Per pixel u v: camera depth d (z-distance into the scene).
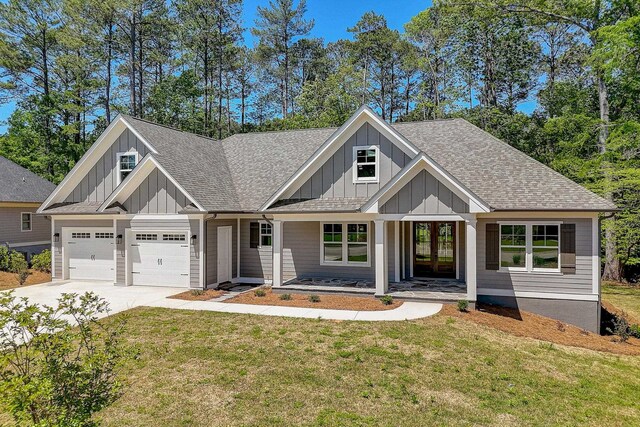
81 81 34.50
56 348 4.45
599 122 20.53
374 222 14.30
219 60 40.84
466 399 6.86
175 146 17.95
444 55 37.19
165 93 36.34
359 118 15.06
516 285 13.55
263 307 12.35
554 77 32.88
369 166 15.11
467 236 12.30
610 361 9.37
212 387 6.98
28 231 24.77
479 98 35.25
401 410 6.39
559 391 7.44
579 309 12.92
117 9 32.97
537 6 21.84
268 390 6.91
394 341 9.26
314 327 10.21
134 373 7.52
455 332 10.05
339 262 16.19
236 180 18.61
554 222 13.16
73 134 36.25
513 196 13.46
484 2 22.86
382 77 46.62
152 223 16.12
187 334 9.70
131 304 12.92
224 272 16.86
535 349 9.57
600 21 20.34
